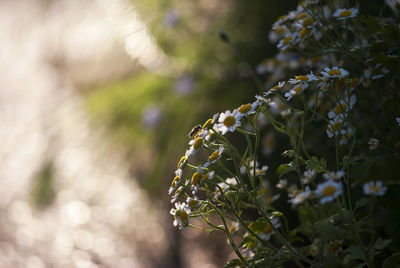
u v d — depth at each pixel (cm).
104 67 209
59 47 226
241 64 161
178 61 176
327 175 85
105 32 207
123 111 181
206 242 209
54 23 213
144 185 173
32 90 262
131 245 219
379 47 95
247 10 167
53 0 204
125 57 202
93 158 189
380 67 92
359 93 98
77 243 225
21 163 257
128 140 178
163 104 171
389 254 93
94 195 249
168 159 166
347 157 90
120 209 239
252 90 158
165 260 208
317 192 82
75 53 224
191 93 168
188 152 89
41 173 221
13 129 262
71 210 245
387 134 99
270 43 159
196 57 172
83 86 215
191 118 164
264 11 165
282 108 98
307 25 96
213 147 91
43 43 231
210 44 170
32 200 242
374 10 126
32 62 263
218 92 164
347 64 100
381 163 88
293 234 95
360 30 101
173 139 165
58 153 216
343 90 99
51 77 250
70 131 204
